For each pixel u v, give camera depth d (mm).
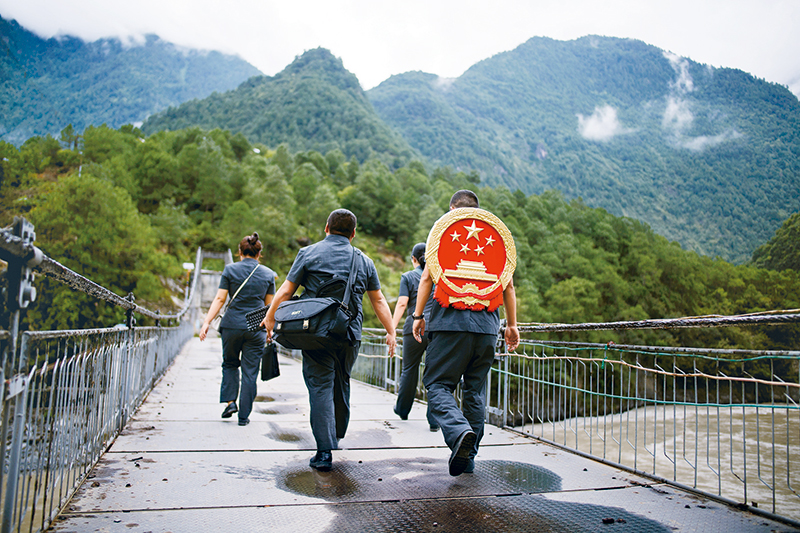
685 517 2338
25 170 55656
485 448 3738
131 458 3131
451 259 2715
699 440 11094
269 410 5145
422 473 2984
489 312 2750
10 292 1387
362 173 130250
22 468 1682
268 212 88562
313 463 3008
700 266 84625
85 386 2633
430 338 2793
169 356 10383
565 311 64938
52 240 38531
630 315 70562
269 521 2154
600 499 2582
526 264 78125
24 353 1551
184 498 2420
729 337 46656
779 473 8625
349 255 3043
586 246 92750
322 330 2791
